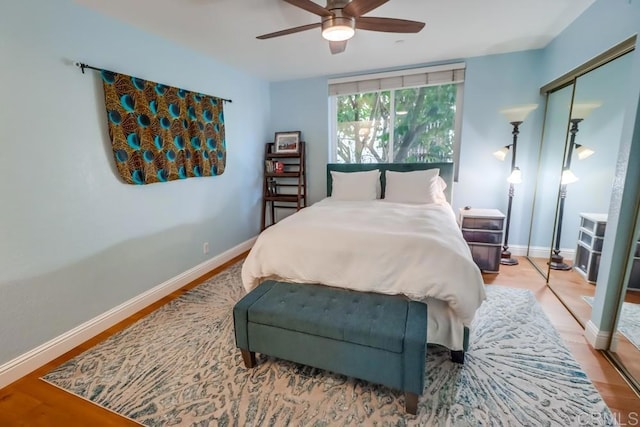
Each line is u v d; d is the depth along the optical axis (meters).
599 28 2.06
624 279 1.72
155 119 2.53
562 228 2.64
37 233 1.83
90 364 1.86
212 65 3.25
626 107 1.64
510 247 3.57
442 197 3.46
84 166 2.07
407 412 1.46
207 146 3.16
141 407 1.53
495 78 3.30
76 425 1.43
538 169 3.28
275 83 4.32
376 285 1.87
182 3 2.02
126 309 2.40
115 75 2.20
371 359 1.47
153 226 2.63
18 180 1.73
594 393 1.53
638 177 1.60
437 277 1.73
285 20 2.32
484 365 1.76
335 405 1.51
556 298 2.52
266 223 4.56
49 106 1.85
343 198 3.73
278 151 4.37
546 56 3.01
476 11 2.24
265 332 1.67
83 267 2.10
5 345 1.71
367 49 3.03
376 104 3.99
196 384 1.67
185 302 2.63
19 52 1.70
